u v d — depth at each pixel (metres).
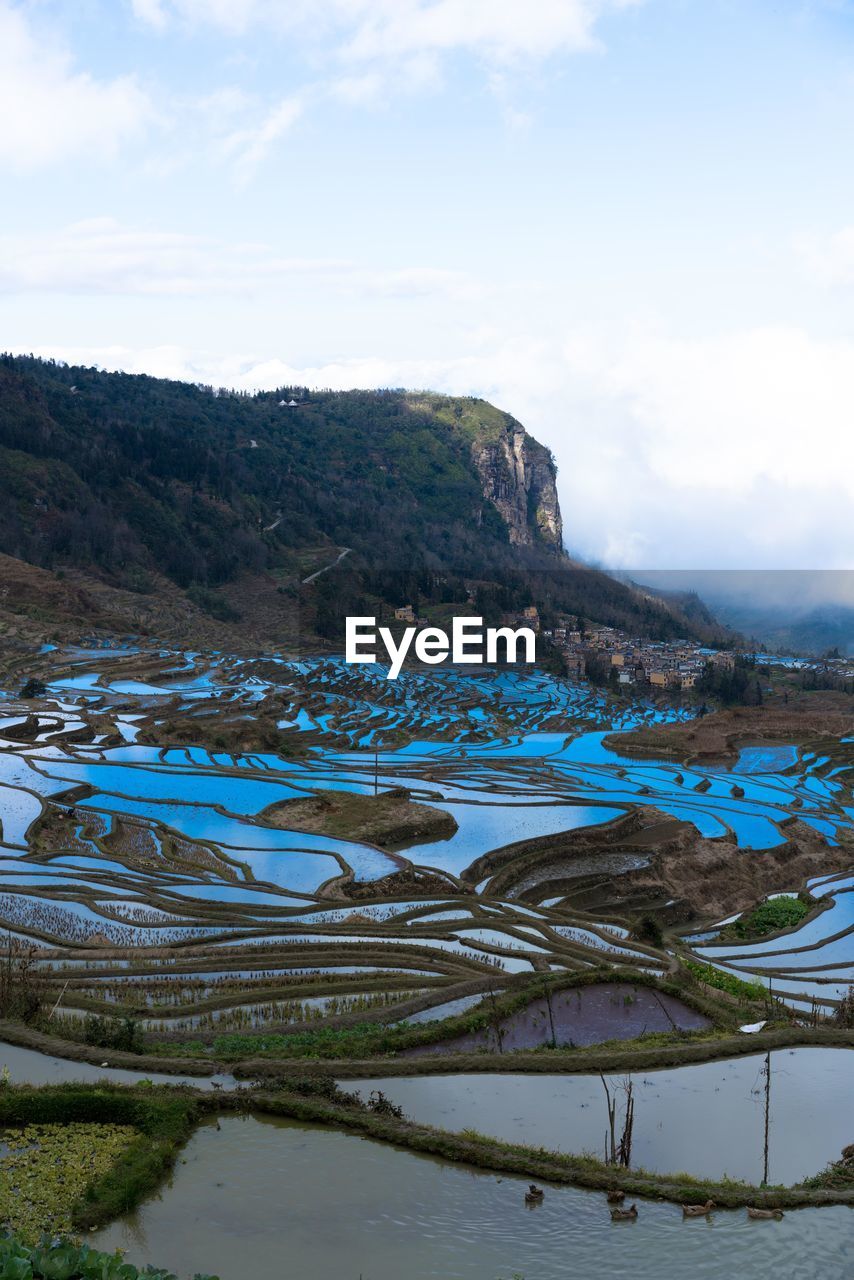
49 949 36.03
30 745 80.94
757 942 50.50
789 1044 25.61
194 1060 22.69
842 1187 18.33
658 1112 21.69
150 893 45.09
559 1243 16.55
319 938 38.62
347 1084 22.55
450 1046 25.91
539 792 77.75
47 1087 20.61
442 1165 18.75
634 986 31.02
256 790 69.62
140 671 124.94
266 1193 17.67
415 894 49.69
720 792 94.75
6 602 145.25
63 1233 16.12
